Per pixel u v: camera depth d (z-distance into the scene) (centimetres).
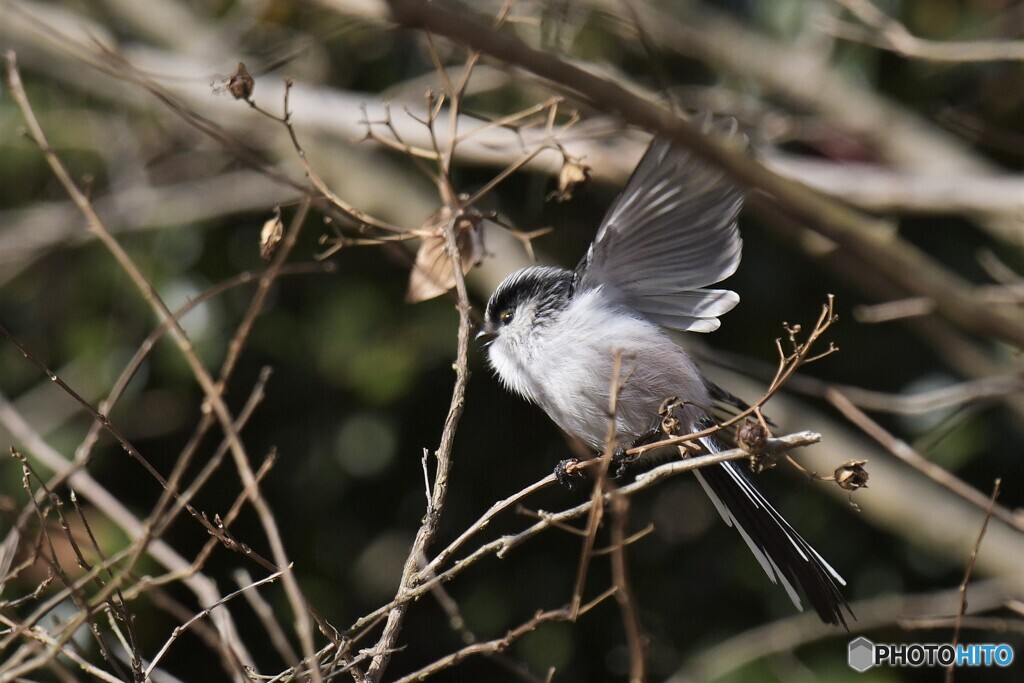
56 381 584
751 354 1191
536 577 1210
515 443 1215
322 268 654
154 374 1179
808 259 1185
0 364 1205
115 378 1173
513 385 763
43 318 1221
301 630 509
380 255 1212
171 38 1330
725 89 1238
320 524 1205
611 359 704
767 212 719
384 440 1216
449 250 634
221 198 1217
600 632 1195
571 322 722
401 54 1290
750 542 699
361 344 1199
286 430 1206
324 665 567
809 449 1084
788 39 1238
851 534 1170
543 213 1184
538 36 891
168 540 1156
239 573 629
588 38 1036
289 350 1195
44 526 585
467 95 1123
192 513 574
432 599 1209
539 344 732
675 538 1215
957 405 1127
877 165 1180
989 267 1032
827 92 1171
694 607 1191
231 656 569
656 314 734
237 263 1216
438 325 1204
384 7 584
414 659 1202
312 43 811
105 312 1208
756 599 1182
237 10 1352
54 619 663
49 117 1298
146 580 579
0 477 1098
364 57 1282
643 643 491
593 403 719
